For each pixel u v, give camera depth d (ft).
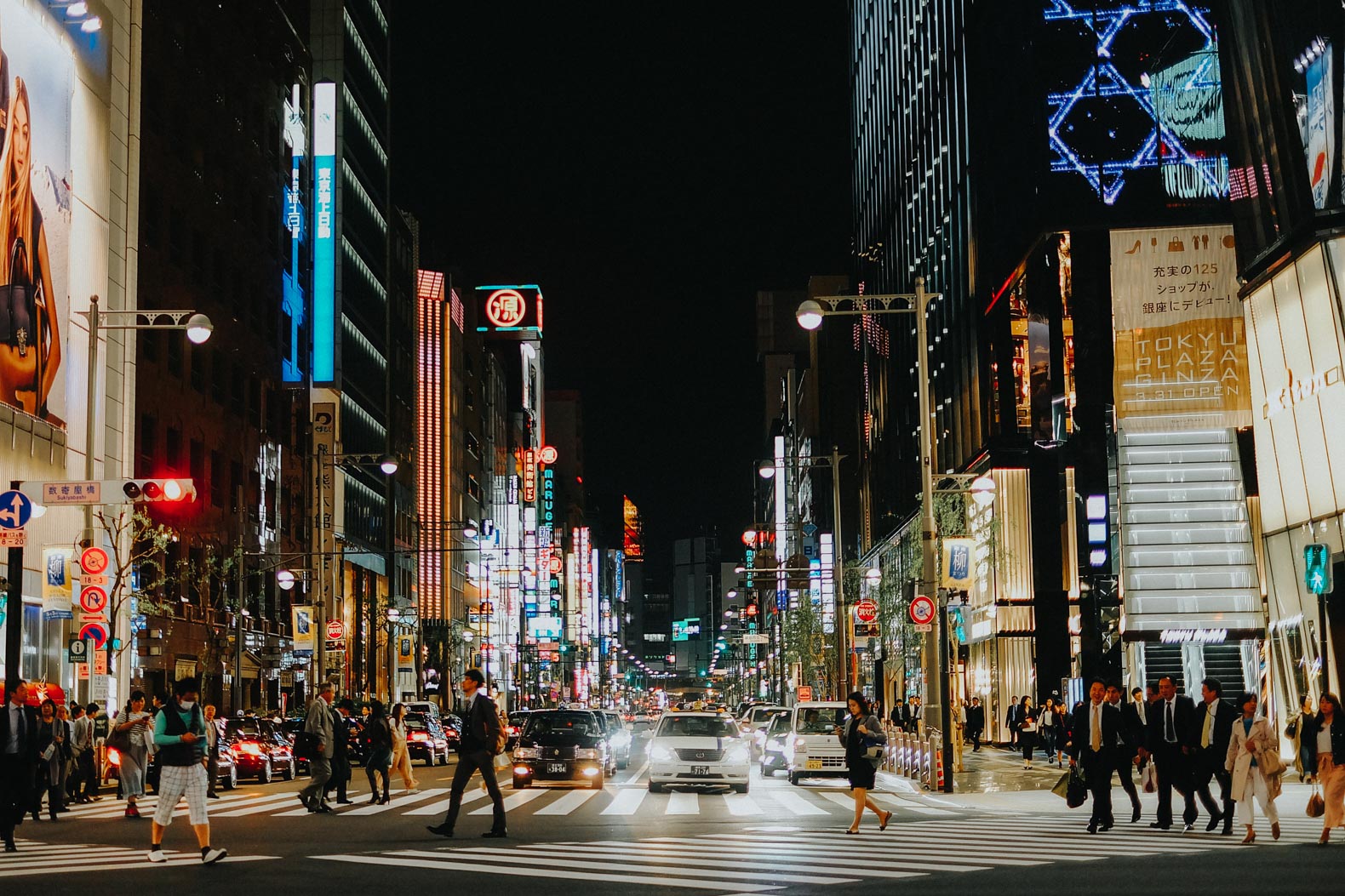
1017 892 42.91
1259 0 126.62
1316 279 120.57
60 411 137.69
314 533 253.65
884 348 303.89
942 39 239.91
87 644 105.60
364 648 293.43
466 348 425.69
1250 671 167.22
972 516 196.34
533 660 479.82
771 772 131.44
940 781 101.09
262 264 226.58
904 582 223.92
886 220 304.91
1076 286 182.91
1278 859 52.85
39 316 132.57
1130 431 177.78
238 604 173.27
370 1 313.73
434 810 84.58
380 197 318.65
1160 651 170.71
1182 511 173.17
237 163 213.46
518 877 47.75
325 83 269.85
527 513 536.01
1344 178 114.21
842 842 61.46
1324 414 120.37
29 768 62.28
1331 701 59.47
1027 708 150.20
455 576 398.01
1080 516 180.34
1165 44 186.29
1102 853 56.18
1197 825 70.03
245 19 218.79
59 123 138.72
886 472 302.25
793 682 326.65
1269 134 127.24
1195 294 181.06
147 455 172.65
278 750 129.49
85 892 44.27
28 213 130.11
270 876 48.75
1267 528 135.33
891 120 297.53
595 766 106.01
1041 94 186.29
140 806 90.22
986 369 203.62
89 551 107.14
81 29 146.10
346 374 279.69
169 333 181.16
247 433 214.69
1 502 82.58
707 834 66.64
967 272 218.59
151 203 175.94
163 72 180.34
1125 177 184.03
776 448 535.19
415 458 361.71
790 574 292.81
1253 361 136.56
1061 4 187.52
